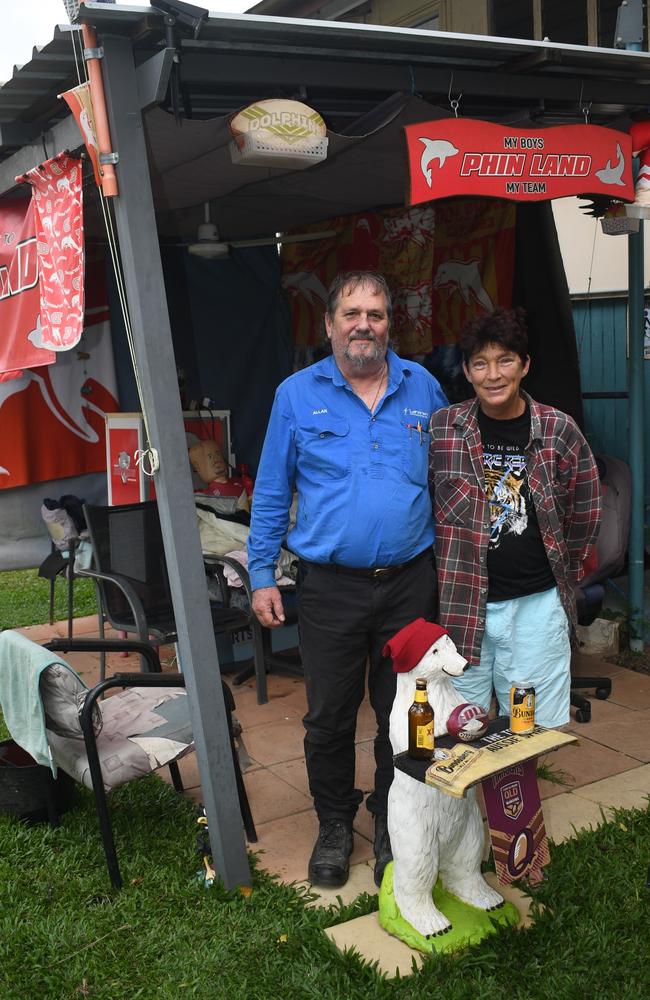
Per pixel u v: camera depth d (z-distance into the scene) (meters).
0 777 3.38
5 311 3.82
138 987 2.54
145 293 2.79
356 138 3.28
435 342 6.04
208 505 5.32
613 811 3.38
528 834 2.54
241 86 3.28
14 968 2.62
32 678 3.00
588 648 5.07
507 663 2.94
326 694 2.99
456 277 5.88
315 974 2.54
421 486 2.93
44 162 3.20
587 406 6.97
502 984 2.52
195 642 2.89
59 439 6.72
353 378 2.88
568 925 2.74
